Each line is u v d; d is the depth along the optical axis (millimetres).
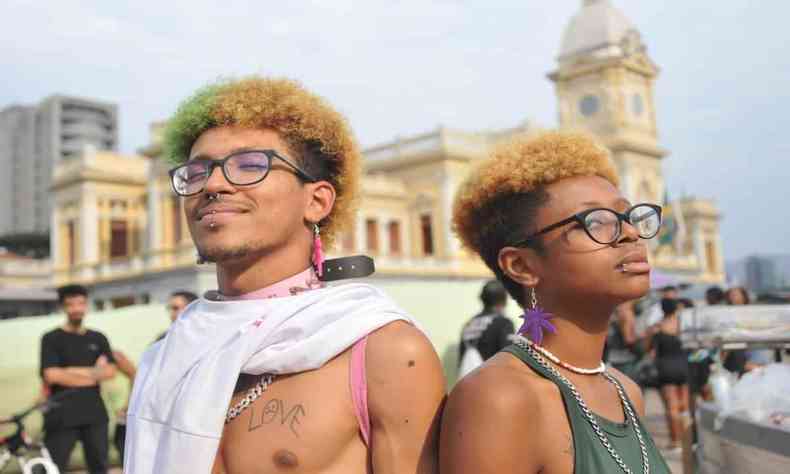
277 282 1751
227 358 1609
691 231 47156
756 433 2414
